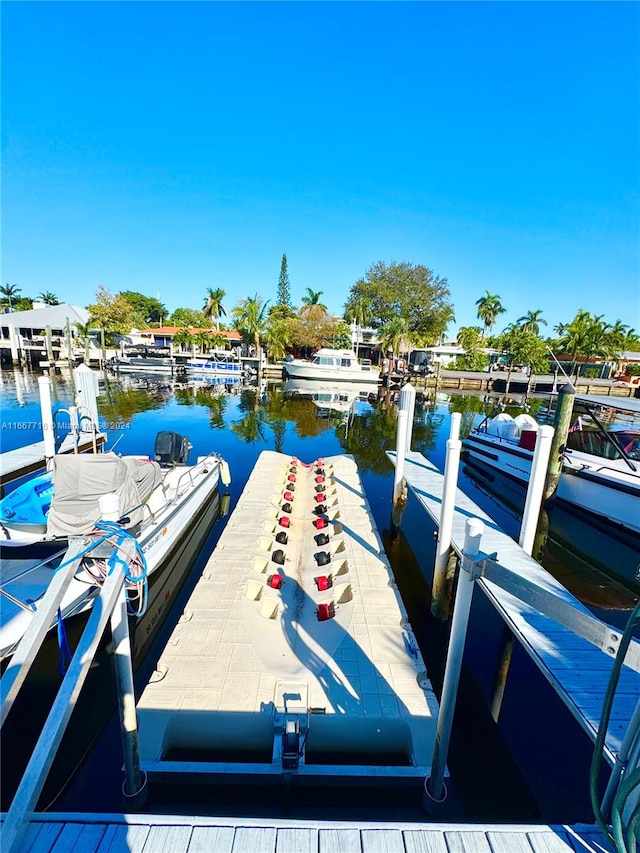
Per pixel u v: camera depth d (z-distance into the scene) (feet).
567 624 7.81
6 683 6.77
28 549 20.07
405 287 153.79
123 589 9.48
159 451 32.60
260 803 11.58
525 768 13.34
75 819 7.62
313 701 13.98
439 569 21.08
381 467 45.73
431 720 13.75
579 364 120.16
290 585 21.53
